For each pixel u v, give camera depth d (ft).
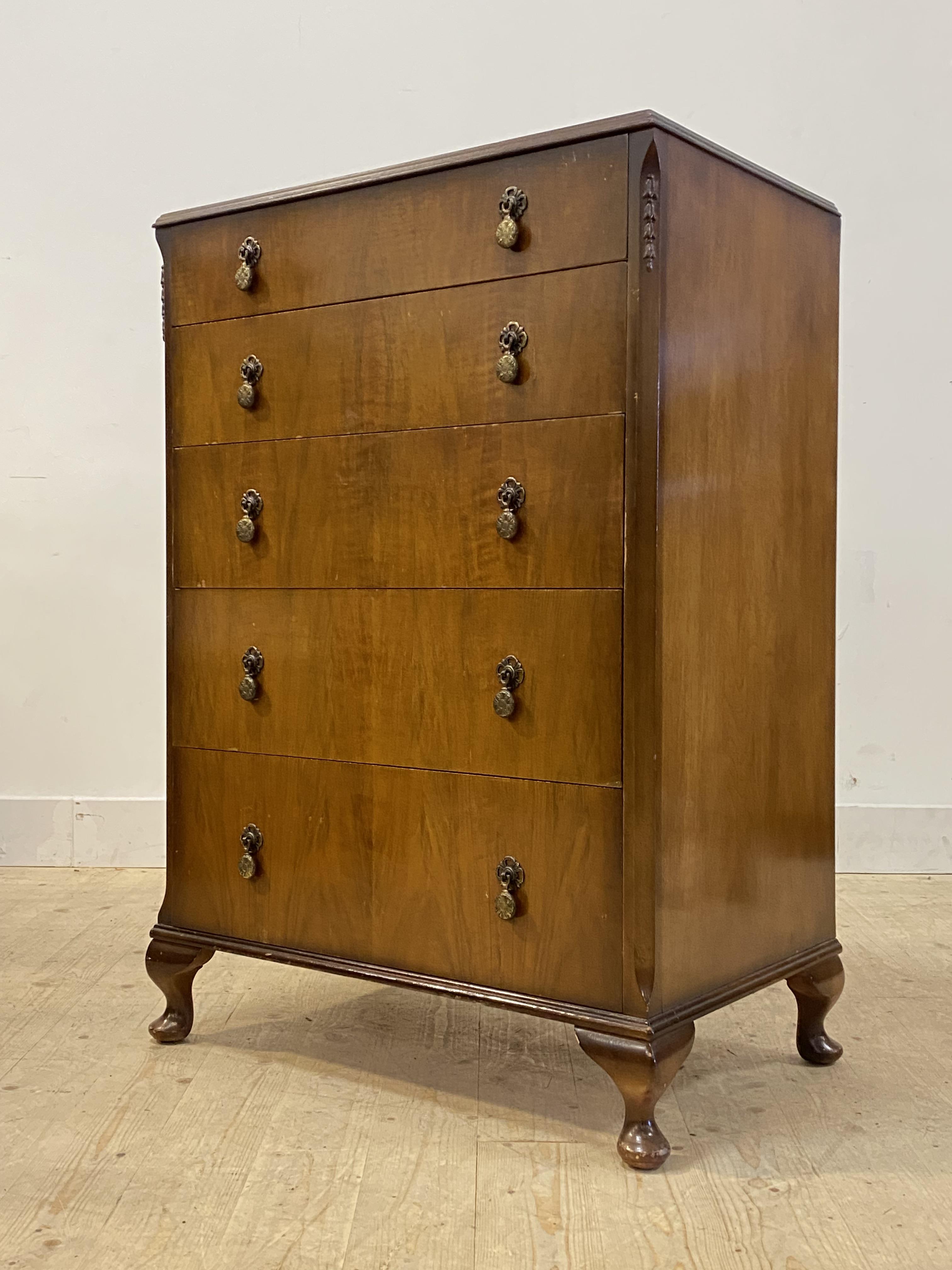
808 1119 6.45
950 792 11.57
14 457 12.00
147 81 11.86
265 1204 5.52
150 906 10.52
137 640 11.94
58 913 10.28
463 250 6.16
